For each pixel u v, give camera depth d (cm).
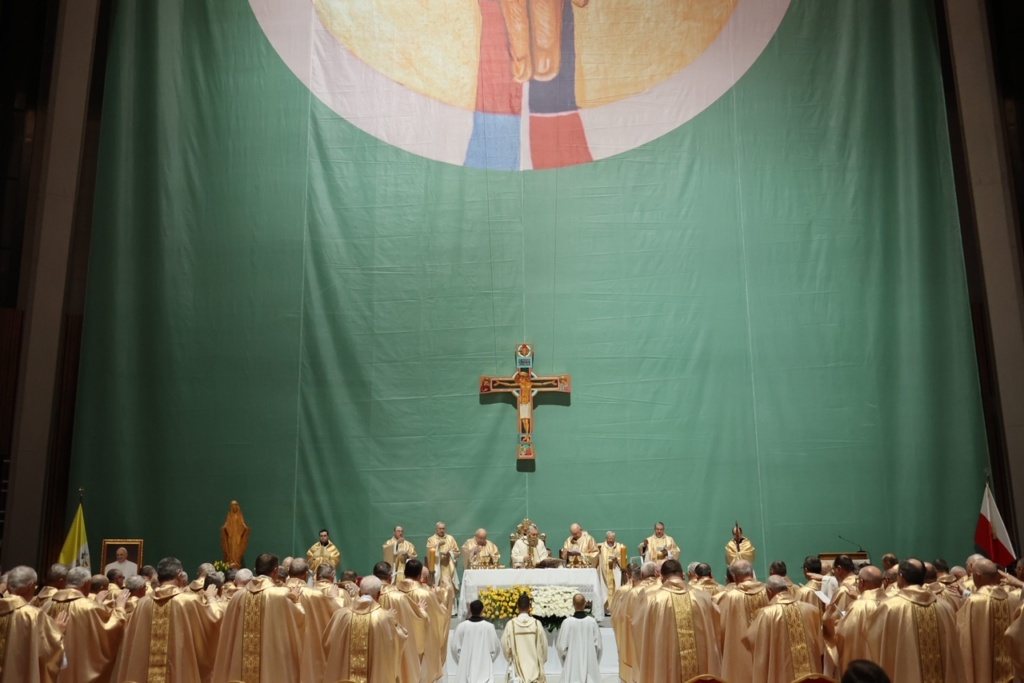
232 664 844
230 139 1797
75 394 1733
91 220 1811
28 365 1641
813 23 1777
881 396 1655
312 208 1780
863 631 748
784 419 1675
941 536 1594
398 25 1839
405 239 1778
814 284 1706
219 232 1767
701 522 1662
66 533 1648
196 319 1736
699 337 1720
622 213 1772
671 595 887
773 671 802
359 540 1681
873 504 1625
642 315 1738
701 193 1762
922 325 1656
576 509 1688
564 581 1302
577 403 1722
